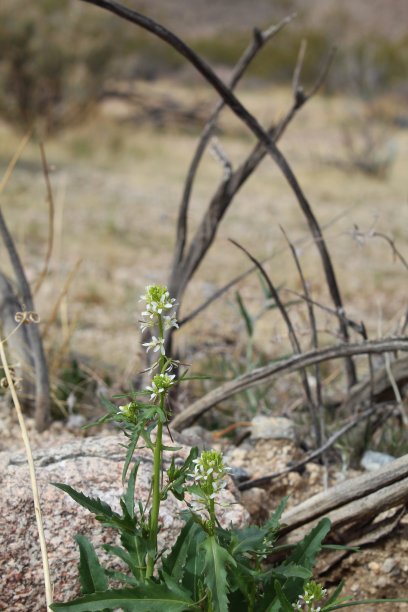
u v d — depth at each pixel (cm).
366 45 3000
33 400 456
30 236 952
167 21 5122
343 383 522
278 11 5450
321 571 326
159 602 243
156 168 1577
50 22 1641
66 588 284
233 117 2238
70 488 264
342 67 2842
